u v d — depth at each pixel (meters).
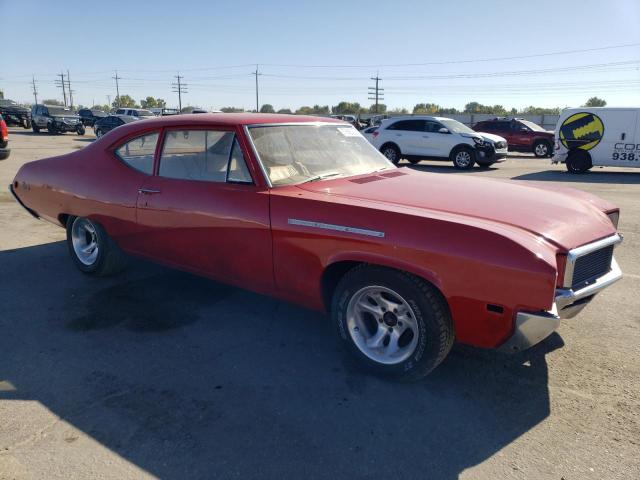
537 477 2.32
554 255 2.60
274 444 2.55
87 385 3.07
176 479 2.31
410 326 2.97
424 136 16.77
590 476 2.33
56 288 4.61
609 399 2.92
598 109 14.41
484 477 2.32
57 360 3.36
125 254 4.68
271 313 4.12
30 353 3.45
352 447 2.53
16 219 7.34
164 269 5.14
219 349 3.53
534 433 2.63
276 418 2.75
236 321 3.97
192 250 3.82
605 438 2.59
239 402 2.90
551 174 14.67
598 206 3.45
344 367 3.29
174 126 3.93
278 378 3.16
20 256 5.55
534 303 2.52
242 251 3.50
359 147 4.29
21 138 26.89
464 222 2.74
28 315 4.04
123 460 2.43
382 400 2.92
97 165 4.47
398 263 2.81
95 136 30.83
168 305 4.25
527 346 2.69
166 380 3.13
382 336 3.11
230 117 3.74
